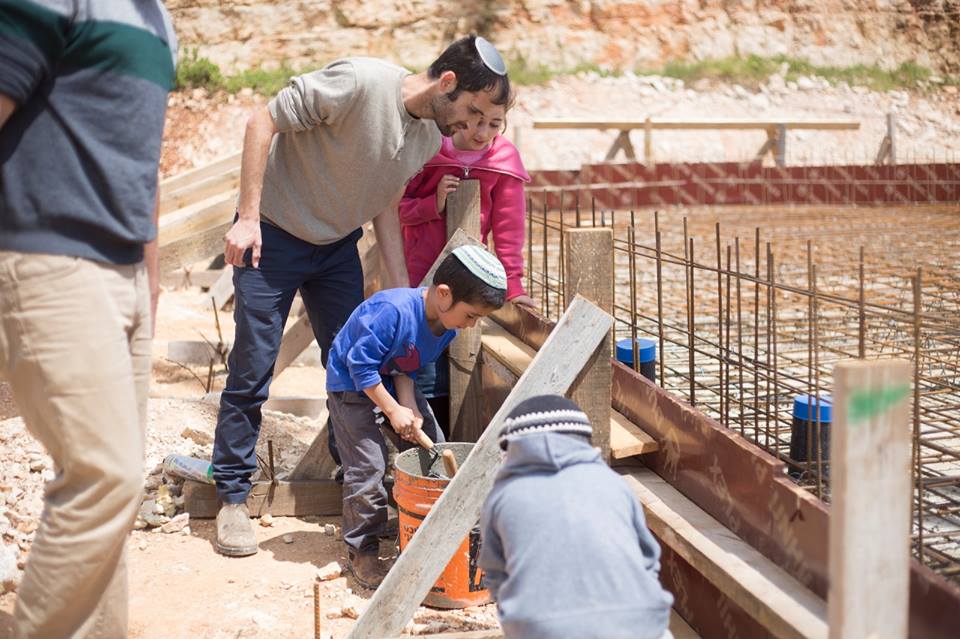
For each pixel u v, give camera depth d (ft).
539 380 9.83
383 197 12.21
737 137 51.78
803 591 7.89
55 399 7.57
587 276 10.73
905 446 5.93
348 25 52.24
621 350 12.98
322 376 21.30
